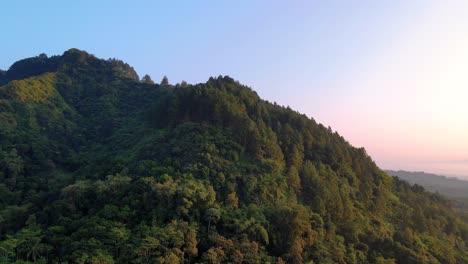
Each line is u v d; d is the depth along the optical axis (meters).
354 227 115.94
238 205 104.12
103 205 99.12
